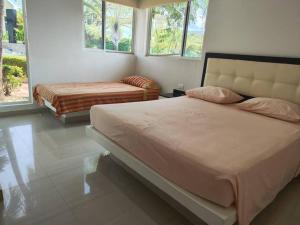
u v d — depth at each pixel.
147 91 4.13
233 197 1.28
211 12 3.39
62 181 2.02
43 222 1.54
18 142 2.73
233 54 3.19
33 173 2.11
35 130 3.14
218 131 1.94
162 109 2.52
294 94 2.64
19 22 3.52
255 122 2.27
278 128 2.12
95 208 1.72
